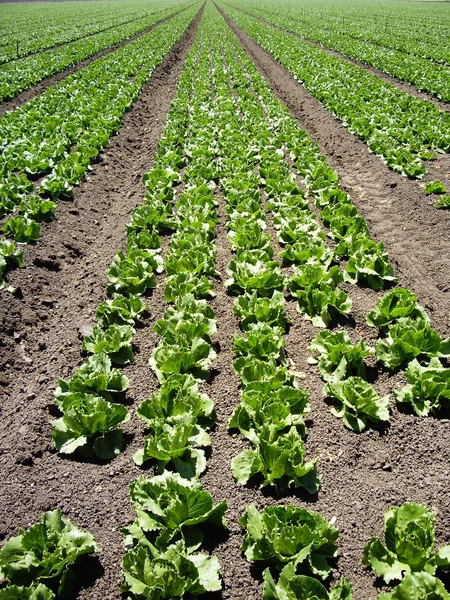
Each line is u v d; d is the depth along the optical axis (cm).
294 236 296
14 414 200
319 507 164
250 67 838
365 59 866
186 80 747
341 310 239
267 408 180
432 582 132
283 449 165
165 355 204
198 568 143
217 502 166
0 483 173
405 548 141
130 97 621
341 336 214
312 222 305
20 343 238
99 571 150
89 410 184
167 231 326
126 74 768
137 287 264
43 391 210
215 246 300
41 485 173
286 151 455
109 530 160
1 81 734
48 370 221
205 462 175
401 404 197
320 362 212
